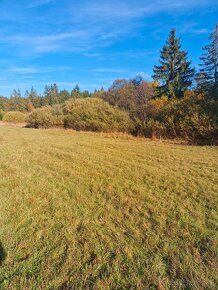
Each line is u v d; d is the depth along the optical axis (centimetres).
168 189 479
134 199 427
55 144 1141
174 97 2670
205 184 507
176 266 249
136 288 223
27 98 8688
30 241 293
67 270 245
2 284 226
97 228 324
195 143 1262
